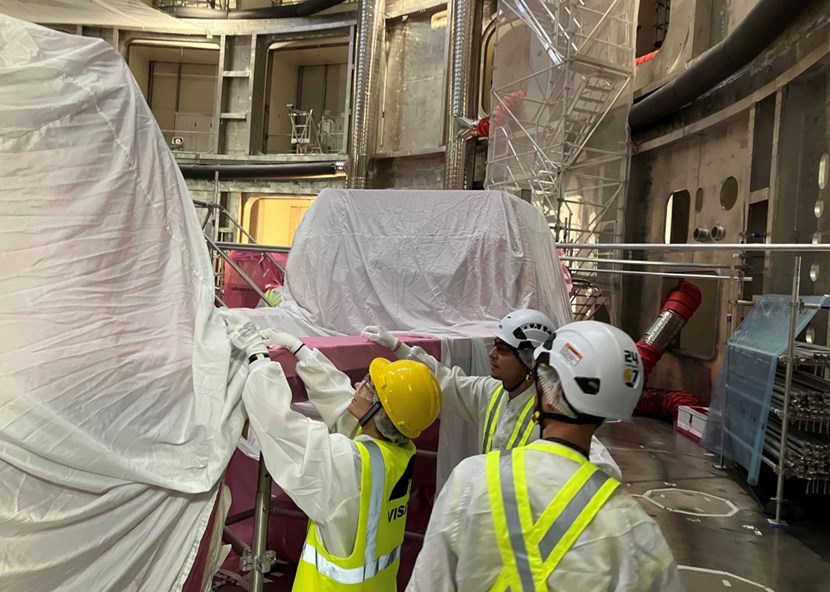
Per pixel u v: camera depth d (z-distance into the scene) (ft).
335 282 12.84
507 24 31.22
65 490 4.53
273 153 46.29
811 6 20.24
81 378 4.80
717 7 28.19
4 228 4.95
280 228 47.60
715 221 27.55
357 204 13.29
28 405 4.43
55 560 4.39
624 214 30.01
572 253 30.40
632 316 32.99
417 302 12.52
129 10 32.22
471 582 4.16
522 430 7.82
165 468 5.13
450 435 10.52
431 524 4.35
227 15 44.11
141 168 6.15
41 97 5.47
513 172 30.81
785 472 15.61
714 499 17.21
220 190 44.21
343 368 8.27
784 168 22.15
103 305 5.30
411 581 4.30
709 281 28.09
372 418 6.44
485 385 9.05
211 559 5.94
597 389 4.29
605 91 29.09
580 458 4.35
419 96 38.45
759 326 18.62
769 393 16.21
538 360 4.69
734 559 13.37
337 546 5.88
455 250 12.79
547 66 29.45
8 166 5.13
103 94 5.98
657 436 24.43
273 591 9.98
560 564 3.97
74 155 5.55
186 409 5.49
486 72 36.81
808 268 21.39
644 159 33.58
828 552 13.84
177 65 49.47
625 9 29.30
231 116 44.62
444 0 36.29
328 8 41.65
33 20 34.14
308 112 44.98
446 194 13.25
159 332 5.64
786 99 22.16
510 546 4.08
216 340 6.02
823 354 15.85
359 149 37.68
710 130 27.96
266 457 5.74
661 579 4.00
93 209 5.52
